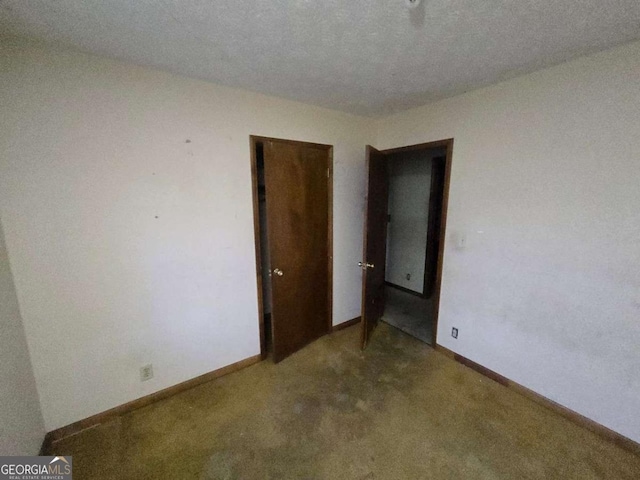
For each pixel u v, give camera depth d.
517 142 1.83
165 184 1.76
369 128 2.79
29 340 1.47
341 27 1.25
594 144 1.52
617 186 1.46
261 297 2.31
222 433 1.65
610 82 1.44
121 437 1.63
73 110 1.45
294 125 2.27
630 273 1.46
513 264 1.93
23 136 1.36
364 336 2.56
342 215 2.74
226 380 2.14
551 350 1.79
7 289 1.33
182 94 1.76
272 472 1.42
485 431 1.66
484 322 2.14
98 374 1.69
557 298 1.74
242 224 2.12
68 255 1.52
